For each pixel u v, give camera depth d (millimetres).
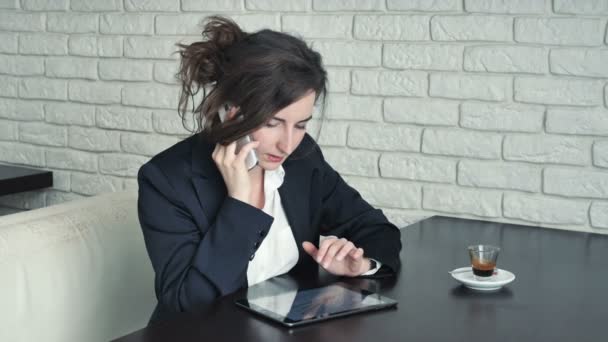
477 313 1273
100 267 1743
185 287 1403
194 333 1159
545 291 1412
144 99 2736
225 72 1390
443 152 2246
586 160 2074
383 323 1216
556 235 1907
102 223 1800
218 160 1449
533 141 2127
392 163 2326
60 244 1649
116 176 2842
